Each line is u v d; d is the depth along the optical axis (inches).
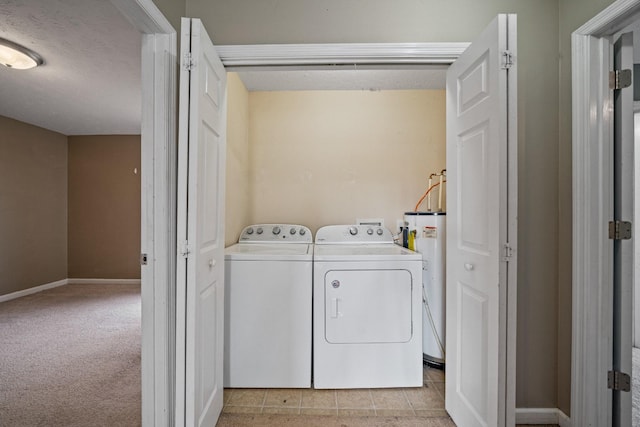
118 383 71.6
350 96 104.2
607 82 52.2
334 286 69.7
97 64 90.8
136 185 169.6
